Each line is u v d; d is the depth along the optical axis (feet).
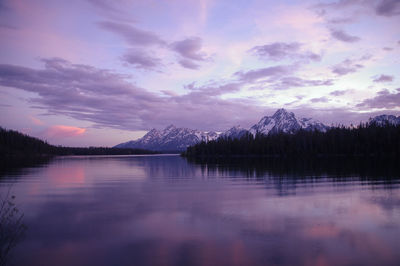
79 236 42.75
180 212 58.23
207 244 38.58
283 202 67.31
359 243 38.52
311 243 38.58
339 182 102.89
